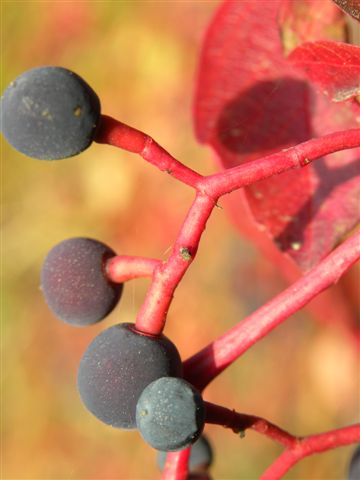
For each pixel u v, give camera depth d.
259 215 0.09
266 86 0.10
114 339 0.07
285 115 0.10
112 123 0.07
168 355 0.07
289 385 0.23
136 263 0.08
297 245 0.09
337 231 0.09
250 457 0.23
